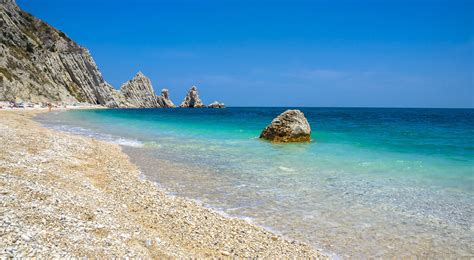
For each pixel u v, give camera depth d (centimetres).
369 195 1438
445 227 1120
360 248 973
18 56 9969
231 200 1366
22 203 926
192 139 3366
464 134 3881
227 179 1694
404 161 2181
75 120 5562
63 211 947
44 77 10731
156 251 838
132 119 6775
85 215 962
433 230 1097
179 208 1228
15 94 8588
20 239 718
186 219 1123
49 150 1889
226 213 1221
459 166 2020
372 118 8250
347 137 3603
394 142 3156
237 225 1102
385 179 1703
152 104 17712
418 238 1040
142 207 1205
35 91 9656
